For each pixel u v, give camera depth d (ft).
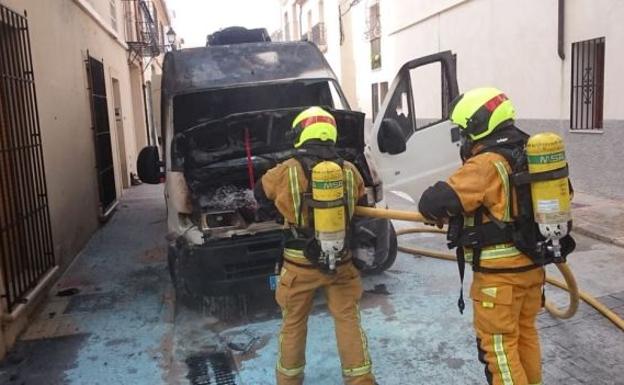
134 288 18.60
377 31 60.39
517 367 8.75
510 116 8.93
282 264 11.03
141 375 12.80
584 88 28.99
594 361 12.37
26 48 17.52
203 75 19.31
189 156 15.52
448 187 8.73
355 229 10.97
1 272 13.93
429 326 14.55
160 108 21.09
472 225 8.99
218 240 15.16
